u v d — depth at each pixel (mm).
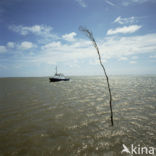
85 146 6945
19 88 37562
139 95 22547
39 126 9844
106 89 33062
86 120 10945
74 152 6453
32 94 25609
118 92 26969
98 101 18562
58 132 8758
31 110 14219
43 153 6441
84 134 8367
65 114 12719
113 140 7477
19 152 6582
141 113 12391
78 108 14914
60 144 7219
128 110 13531
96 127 9414
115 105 15883
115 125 9656
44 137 8094
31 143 7418
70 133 8562
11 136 8312
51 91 30344
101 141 7406
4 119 11422
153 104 15828
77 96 23094
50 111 13812
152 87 35844
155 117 11180
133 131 8555
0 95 24359
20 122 10703
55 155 6270
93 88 36406
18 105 16469
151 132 8352
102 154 6211
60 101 18875
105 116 11883
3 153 6520
